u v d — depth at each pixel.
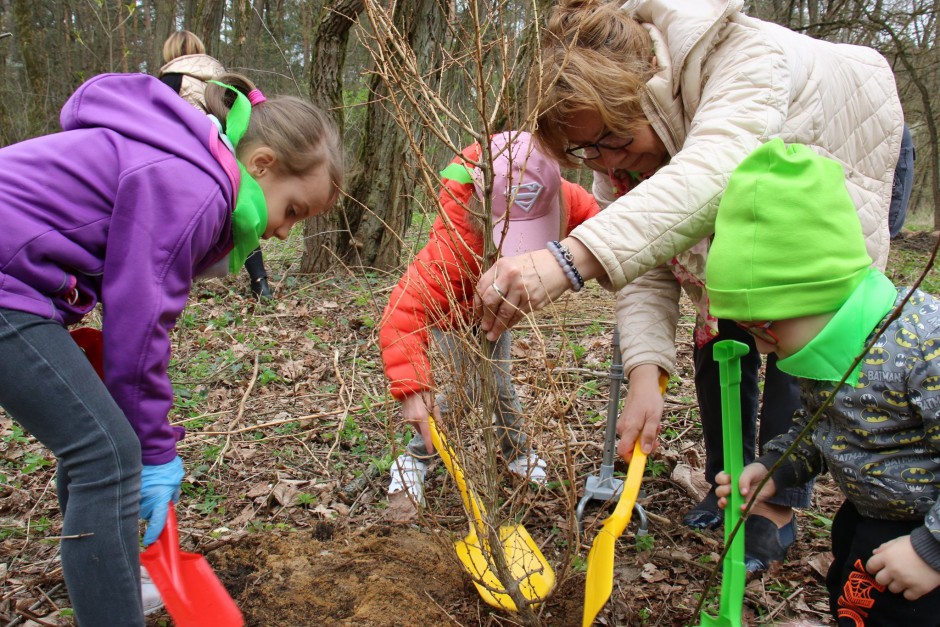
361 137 6.99
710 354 2.51
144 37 14.65
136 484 1.69
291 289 6.61
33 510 2.80
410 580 2.21
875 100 1.98
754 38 1.82
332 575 2.24
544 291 1.71
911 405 1.54
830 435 1.72
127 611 1.68
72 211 1.62
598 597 1.72
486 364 1.79
